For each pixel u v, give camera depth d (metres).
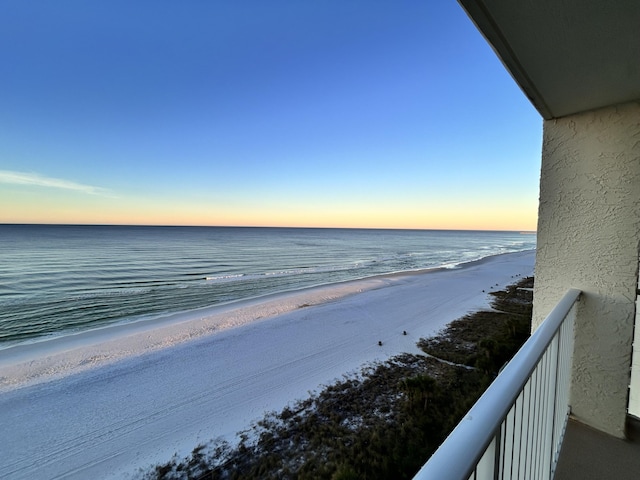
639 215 1.64
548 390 1.25
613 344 1.77
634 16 0.92
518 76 1.38
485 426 0.57
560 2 0.90
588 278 1.84
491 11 0.97
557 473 1.56
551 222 1.98
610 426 1.80
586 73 1.33
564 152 1.90
